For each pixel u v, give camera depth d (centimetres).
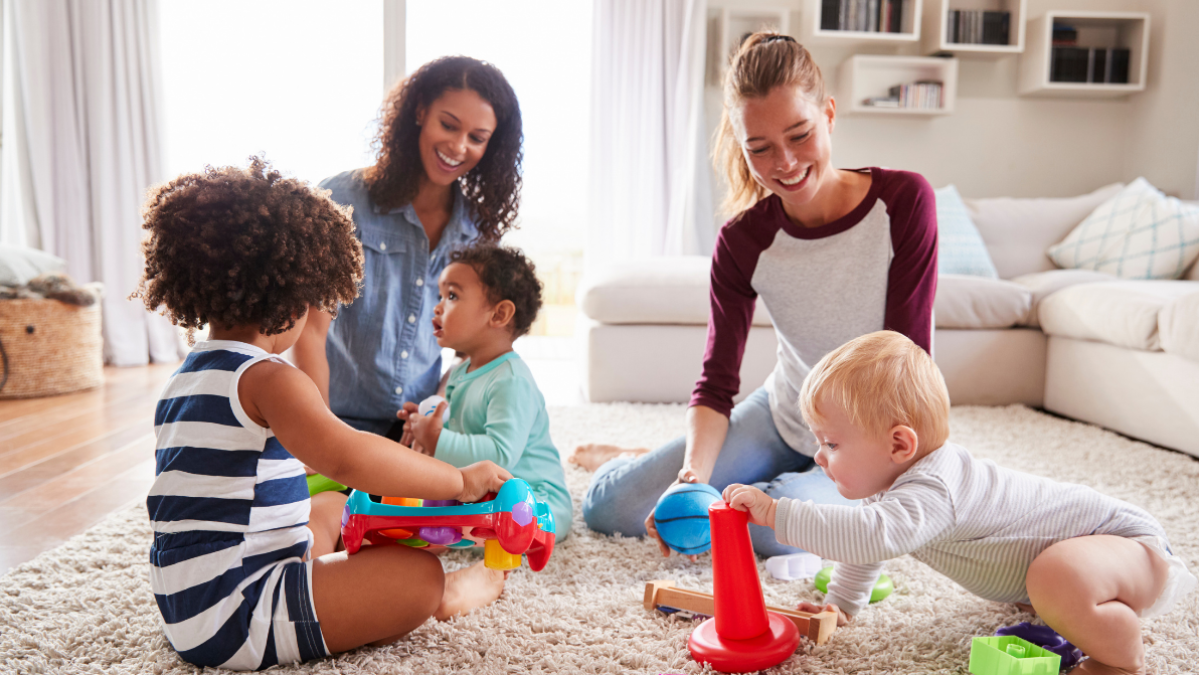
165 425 98
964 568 109
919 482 101
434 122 150
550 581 131
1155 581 100
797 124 121
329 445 94
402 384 162
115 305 380
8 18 369
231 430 96
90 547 143
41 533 159
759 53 122
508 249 156
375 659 103
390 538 110
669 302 283
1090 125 427
